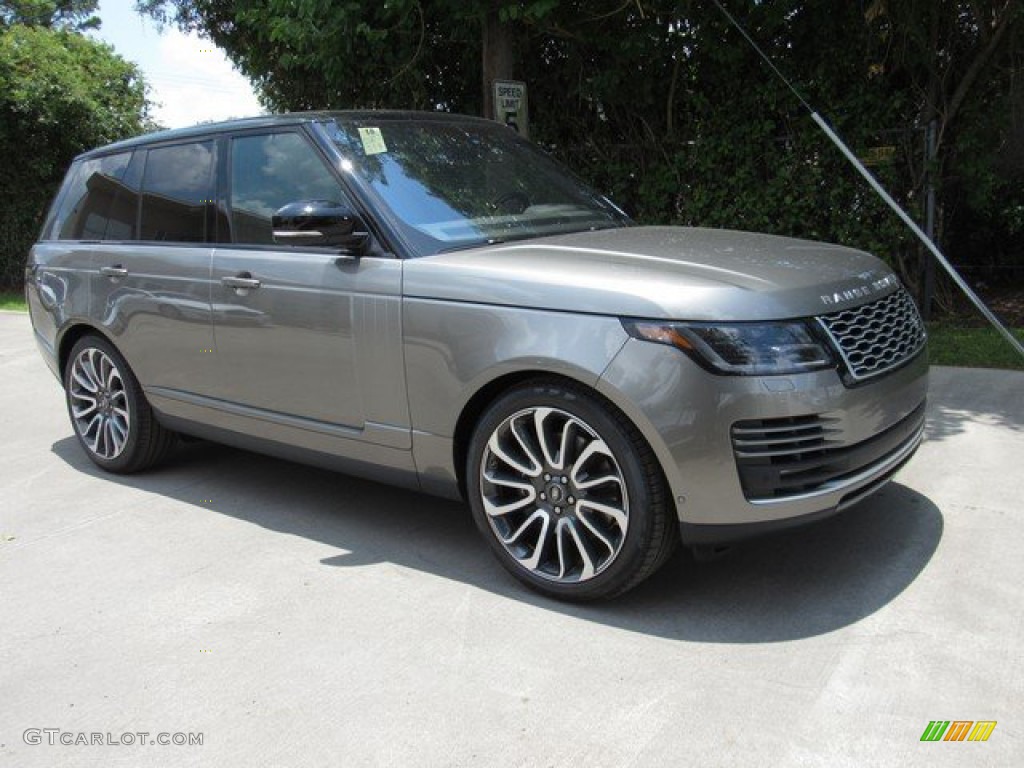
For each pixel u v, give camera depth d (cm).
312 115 431
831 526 399
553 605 349
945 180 820
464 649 319
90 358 527
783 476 308
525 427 346
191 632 342
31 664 326
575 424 330
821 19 774
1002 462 465
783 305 313
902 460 354
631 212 918
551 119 931
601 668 302
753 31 785
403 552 405
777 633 317
